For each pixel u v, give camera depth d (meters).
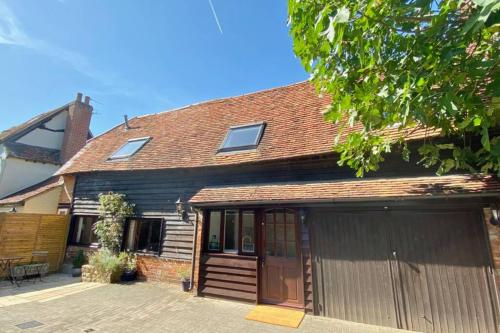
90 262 9.37
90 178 11.32
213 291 7.17
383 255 5.68
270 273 6.78
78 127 17.66
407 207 5.69
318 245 6.32
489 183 4.68
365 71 3.47
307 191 6.33
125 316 5.81
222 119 10.97
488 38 2.77
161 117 13.64
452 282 5.07
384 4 2.70
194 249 8.27
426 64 2.76
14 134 15.59
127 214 9.75
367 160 4.88
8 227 9.41
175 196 9.30
